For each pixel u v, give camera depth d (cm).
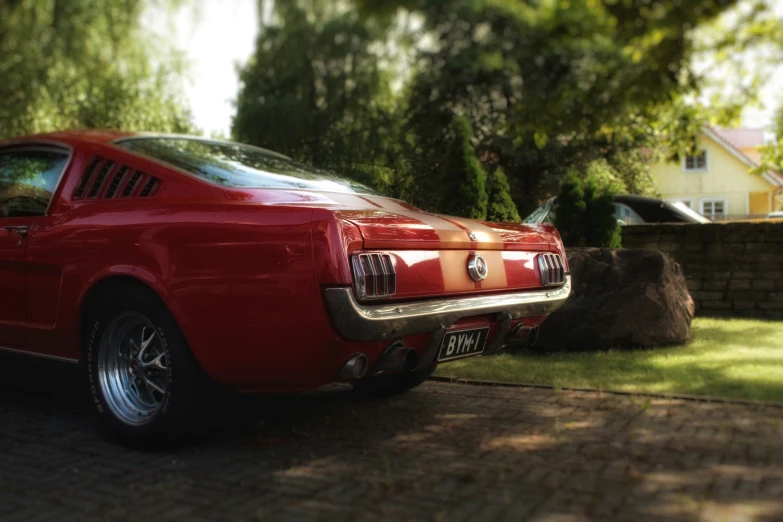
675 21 643
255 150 412
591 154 2266
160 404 306
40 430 353
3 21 1209
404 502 243
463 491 251
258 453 308
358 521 228
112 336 329
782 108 807
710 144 3769
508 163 2236
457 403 388
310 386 282
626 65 725
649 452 283
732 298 696
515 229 356
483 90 1950
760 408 341
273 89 1831
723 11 641
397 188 849
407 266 280
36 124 1670
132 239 309
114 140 371
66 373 486
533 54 818
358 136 1655
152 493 262
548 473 265
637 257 528
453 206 589
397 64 1745
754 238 686
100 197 344
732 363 442
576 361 473
